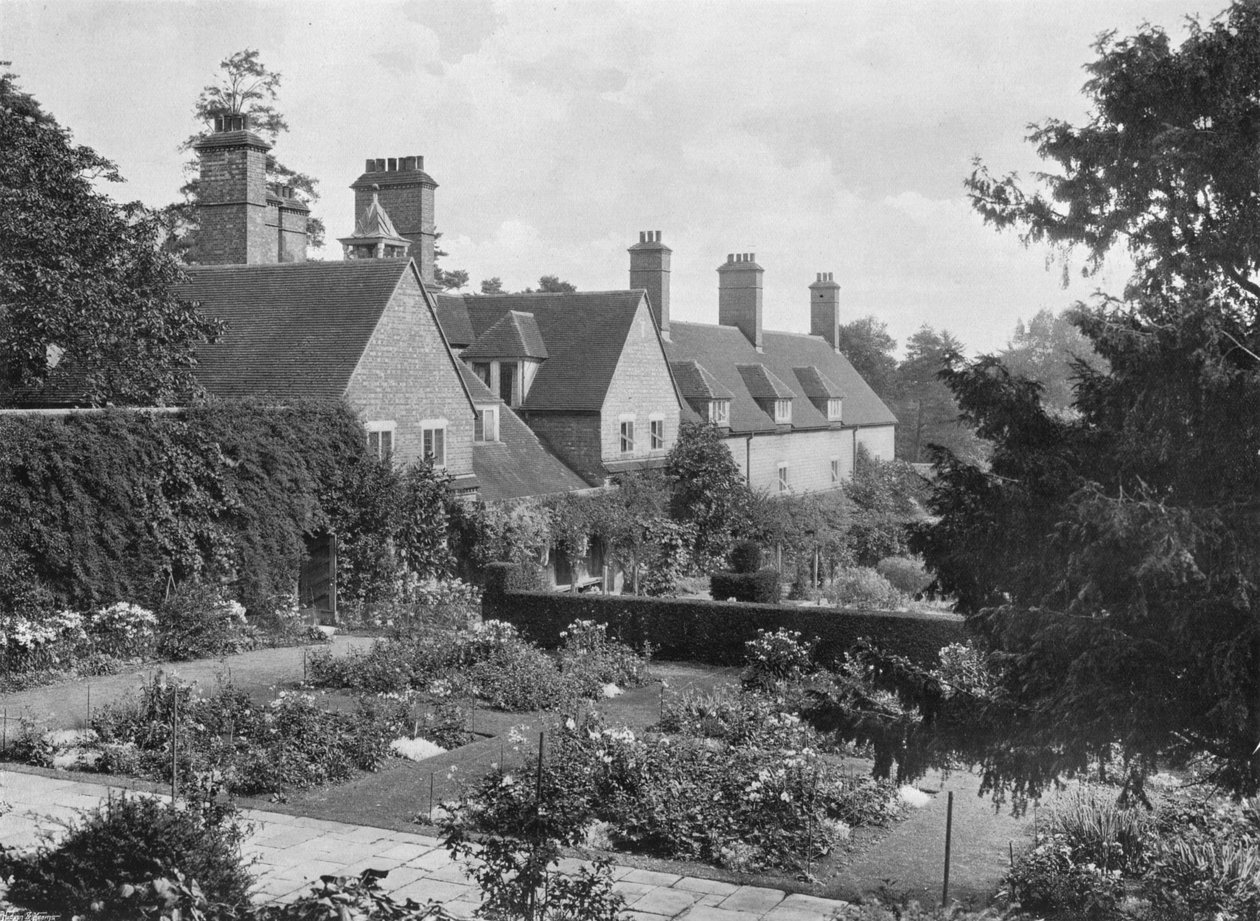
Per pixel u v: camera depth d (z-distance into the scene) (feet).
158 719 55.01
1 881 28.76
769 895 40.04
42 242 84.69
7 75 89.04
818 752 58.18
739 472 139.54
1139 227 45.68
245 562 87.35
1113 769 50.75
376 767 54.80
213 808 33.14
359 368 99.45
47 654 71.77
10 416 73.36
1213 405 34.71
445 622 89.86
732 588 98.12
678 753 50.72
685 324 169.27
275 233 139.33
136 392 90.84
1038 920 38.11
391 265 104.83
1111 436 38.01
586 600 91.97
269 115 182.70
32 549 74.43
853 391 208.23
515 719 65.92
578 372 130.41
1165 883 38.17
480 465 115.96
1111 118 44.39
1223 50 40.57
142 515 80.43
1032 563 37.93
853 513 170.09
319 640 87.25
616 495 124.16
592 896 33.60
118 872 27.68
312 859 41.98
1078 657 35.24
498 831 38.27
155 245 94.99
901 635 81.87
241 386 99.81
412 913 27.09
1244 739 34.88
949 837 38.55
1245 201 41.98
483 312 140.05
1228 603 33.14
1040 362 272.51
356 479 96.43
